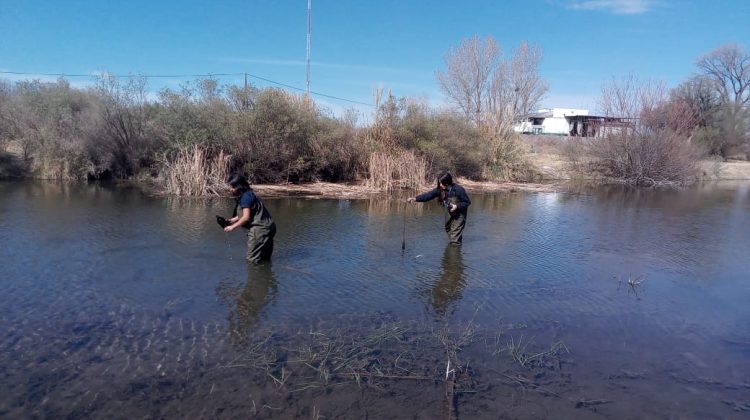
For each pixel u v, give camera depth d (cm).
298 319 601
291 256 880
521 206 1714
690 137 3225
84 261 790
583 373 500
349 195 1833
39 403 407
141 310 604
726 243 1161
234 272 769
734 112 4388
